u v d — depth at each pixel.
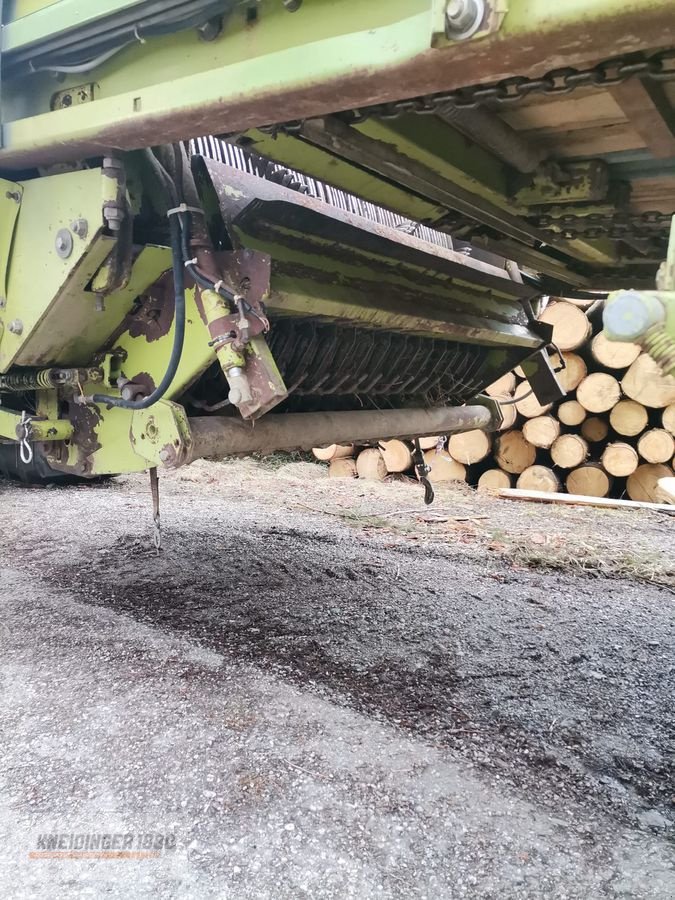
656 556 4.23
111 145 1.98
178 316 2.13
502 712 2.24
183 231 2.08
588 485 6.23
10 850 1.57
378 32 1.37
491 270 3.64
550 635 2.93
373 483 6.79
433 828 1.67
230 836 1.62
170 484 6.32
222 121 1.72
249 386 2.11
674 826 1.72
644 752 2.05
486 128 1.89
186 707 2.16
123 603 3.08
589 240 2.89
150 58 1.82
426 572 3.77
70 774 1.82
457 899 1.46
